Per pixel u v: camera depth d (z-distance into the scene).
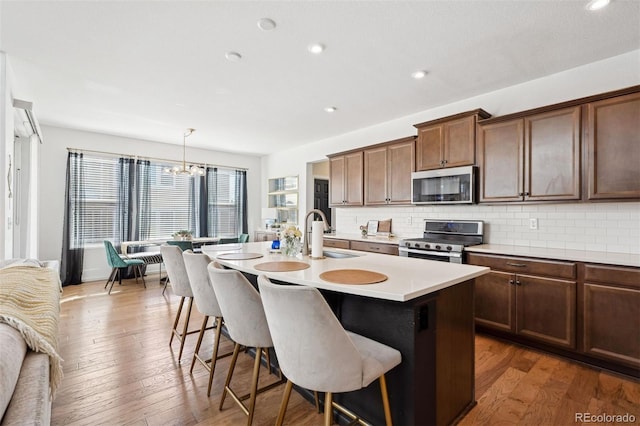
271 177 7.03
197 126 4.75
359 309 1.69
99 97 3.55
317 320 1.17
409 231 4.23
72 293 4.48
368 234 4.71
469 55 2.61
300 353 1.23
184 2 1.96
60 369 1.22
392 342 1.52
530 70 2.88
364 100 3.63
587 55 2.61
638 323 2.13
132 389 2.08
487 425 1.72
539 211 3.07
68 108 3.93
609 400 1.95
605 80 2.67
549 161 2.72
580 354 2.42
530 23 2.17
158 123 4.60
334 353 1.19
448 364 1.66
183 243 4.84
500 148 3.03
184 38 2.36
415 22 2.16
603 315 2.27
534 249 2.91
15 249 4.22
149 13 2.06
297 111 4.03
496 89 3.32
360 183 4.54
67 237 4.88
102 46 2.46
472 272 1.78
